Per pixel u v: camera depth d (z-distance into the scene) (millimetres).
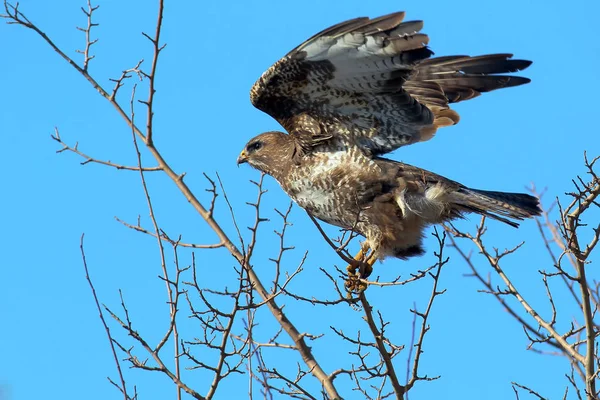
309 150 12867
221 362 9016
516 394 10125
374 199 12477
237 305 9102
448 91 14484
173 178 10812
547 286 10805
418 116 12211
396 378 9508
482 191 12484
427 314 9359
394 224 12383
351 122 12461
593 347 10211
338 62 11344
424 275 9406
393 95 11891
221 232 10477
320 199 12852
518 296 11070
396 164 12539
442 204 12211
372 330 9461
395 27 10438
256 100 12484
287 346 10164
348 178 12508
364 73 11453
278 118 12789
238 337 9938
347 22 10719
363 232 12703
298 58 11469
